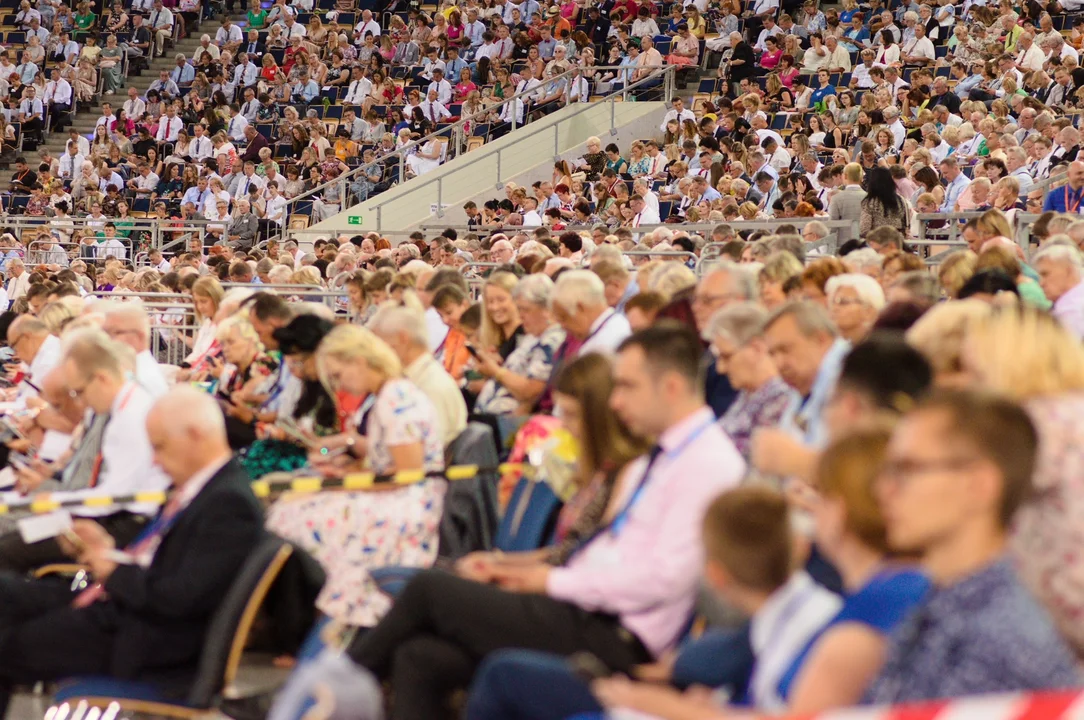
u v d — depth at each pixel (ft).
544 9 130.00
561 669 18.51
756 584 16.15
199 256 91.86
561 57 117.60
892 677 12.89
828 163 88.63
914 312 28.37
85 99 137.28
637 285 40.63
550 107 111.75
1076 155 69.87
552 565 22.35
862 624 14.19
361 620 26.99
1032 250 56.08
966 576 12.73
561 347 33.55
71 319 44.21
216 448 23.62
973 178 70.38
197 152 123.85
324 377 31.50
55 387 34.12
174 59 142.00
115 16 143.84
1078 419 16.20
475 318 38.86
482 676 18.74
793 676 15.37
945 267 36.70
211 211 113.39
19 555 28.50
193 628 23.26
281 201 108.78
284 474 30.63
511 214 91.04
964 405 13.03
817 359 23.35
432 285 42.22
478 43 129.08
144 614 23.24
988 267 35.47
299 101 127.85
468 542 28.43
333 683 17.48
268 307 35.58
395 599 22.62
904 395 18.15
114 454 28.96
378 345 28.86
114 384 29.25
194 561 22.86
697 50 111.55
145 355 36.88
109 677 23.61
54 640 23.76
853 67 103.76
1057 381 16.76
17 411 39.24
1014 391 16.80
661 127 106.01
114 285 78.69
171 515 23.94
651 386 20.66
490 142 110.22
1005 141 72.69
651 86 111.04
